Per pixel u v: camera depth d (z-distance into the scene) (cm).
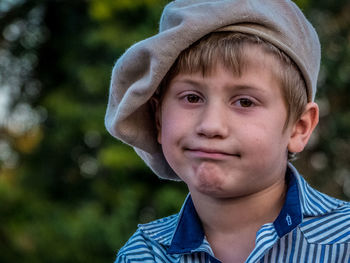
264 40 170
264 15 171
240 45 168
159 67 174
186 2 183
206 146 165
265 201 177
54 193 785
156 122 192
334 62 702
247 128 165
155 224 200
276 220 173
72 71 739
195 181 169
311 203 180
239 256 177
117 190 689
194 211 188
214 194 170
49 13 786
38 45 802
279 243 173
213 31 172
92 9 665
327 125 718
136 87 182
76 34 761
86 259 684
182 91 173
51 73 792
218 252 180
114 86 193
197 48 171
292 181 182
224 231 180
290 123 176
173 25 179
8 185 762
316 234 173
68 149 770
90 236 676
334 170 733
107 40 657
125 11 668
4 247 722
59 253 693
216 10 171
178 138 171
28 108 804
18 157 812
